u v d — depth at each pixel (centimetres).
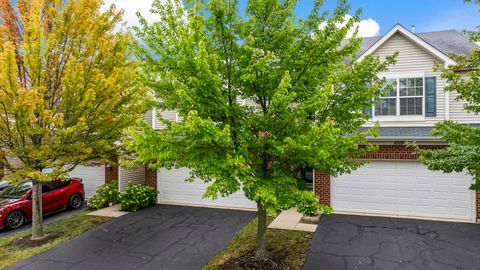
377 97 646
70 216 1177
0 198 1124
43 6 859
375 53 1262
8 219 1041
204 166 554
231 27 610
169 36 616
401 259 722
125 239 902
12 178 812
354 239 853
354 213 1116
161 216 1140
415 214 1068
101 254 793
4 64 702
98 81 807
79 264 735
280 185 596
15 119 761
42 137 838
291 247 798
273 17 622
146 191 1293
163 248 825
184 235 926
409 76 1214
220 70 623
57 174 841
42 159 813
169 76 557
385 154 1080
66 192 1262
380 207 1099
